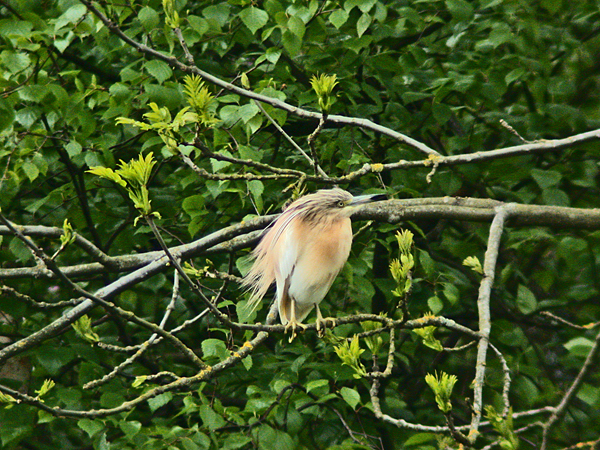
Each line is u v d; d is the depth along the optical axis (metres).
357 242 10.02
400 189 10.23
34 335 7.43
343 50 10.43
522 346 10.37
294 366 8.65
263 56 9.09
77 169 9.90
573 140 7.79
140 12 8.62
